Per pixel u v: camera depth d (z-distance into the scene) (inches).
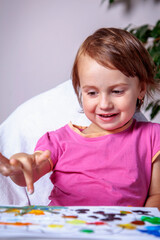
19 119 36.9
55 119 36.9
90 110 27.1
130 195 26.7
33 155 21.8
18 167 20.1
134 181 27.1
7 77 77.5
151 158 28.7
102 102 26.1
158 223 17.4
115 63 25.5
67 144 29.2
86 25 73.4
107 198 26.4
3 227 16.1
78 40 73.9
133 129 29.6
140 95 29.1
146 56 29.3
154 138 29.3
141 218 18.1
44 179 33.4
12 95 77.7
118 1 71.7
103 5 72.6
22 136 35.4
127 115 27.0
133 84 26.7
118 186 26.7
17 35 76.3
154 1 70.4
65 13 73.9
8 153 34.1
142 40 63.7
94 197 26.7
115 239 15.1
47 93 40.1
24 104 39.0
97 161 28.0
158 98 61.7
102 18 72.8
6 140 35.1
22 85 77.0
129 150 28.2
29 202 32.7
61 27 74.4
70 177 28.0
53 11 74.4
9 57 77.0
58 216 18.0
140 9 71.1
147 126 30.1
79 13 73.5
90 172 27.7
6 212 18.6
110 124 27.2
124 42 27.7
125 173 27.4
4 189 32.1
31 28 75.6
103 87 26.0
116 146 28.5
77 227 16.4
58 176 28.5
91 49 26.6
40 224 16.7
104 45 26.8
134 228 16.6
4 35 76.9
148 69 29.5
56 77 75.4
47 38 75.0
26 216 18.0
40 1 74.8
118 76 25.8
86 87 26.6
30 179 20.3
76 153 28.6
